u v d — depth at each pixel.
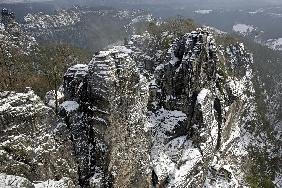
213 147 93.69
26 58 147.12
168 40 122.94
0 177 44.28
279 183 159.00
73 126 63.44
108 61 63.19
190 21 154.00
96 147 63.09
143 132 71.25
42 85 97.56
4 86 83.06
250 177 122.38
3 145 48.97
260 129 190.50
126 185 67.31
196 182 85.44
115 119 63.56
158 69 98.88
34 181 50.62
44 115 55.19
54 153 54.88
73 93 69.31
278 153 180.75
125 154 65.94
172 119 90.50
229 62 185.12
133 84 67.81
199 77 92.75
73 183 55.44
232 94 110.62
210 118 91.88
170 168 78.81
